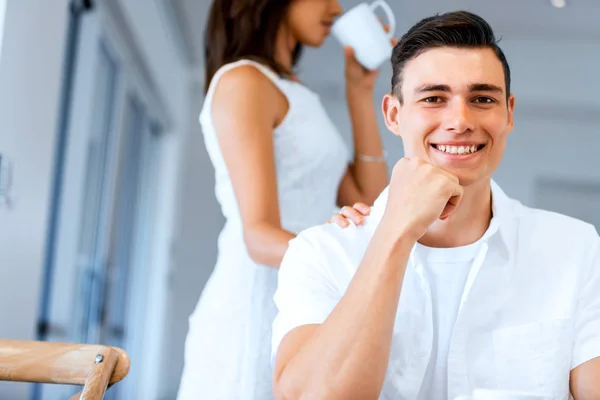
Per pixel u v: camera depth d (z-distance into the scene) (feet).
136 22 14.57
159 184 21.07
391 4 18.29
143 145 19.62
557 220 4.48
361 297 3.72
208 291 5.58
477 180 3.97
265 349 5.31
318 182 5.83
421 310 4.20
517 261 4.30
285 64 5.99
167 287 21.24
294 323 4.12
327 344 3.69
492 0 18.33
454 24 3.95
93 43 11.96
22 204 8.04
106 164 14.92
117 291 17.56
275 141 5.72
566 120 24.22
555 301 4.25
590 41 20.72
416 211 3.82
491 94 3.92
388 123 4.37
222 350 5.31
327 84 22.48
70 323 13.03
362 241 4.42
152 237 20.80
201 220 22.75
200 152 22.89
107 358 3.86
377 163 6.49
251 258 5.24
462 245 4.21
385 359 3.69
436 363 4.20
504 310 4.22
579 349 4.17
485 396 2.89
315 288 4.24
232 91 5.50
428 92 3.95
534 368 4.16
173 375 22.20
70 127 11.68
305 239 4.48
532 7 18.57
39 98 8.38
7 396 7.88
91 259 14.29
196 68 22.08
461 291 4.23
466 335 4.13
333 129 5.98
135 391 20.22
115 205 15.94
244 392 5.23
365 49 6.29
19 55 7.69
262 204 5.29
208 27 6.00
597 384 4.06
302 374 3.72
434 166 3.88
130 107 17.61
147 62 16.38
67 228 11.41
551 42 21.04
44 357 3.93
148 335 20.51
